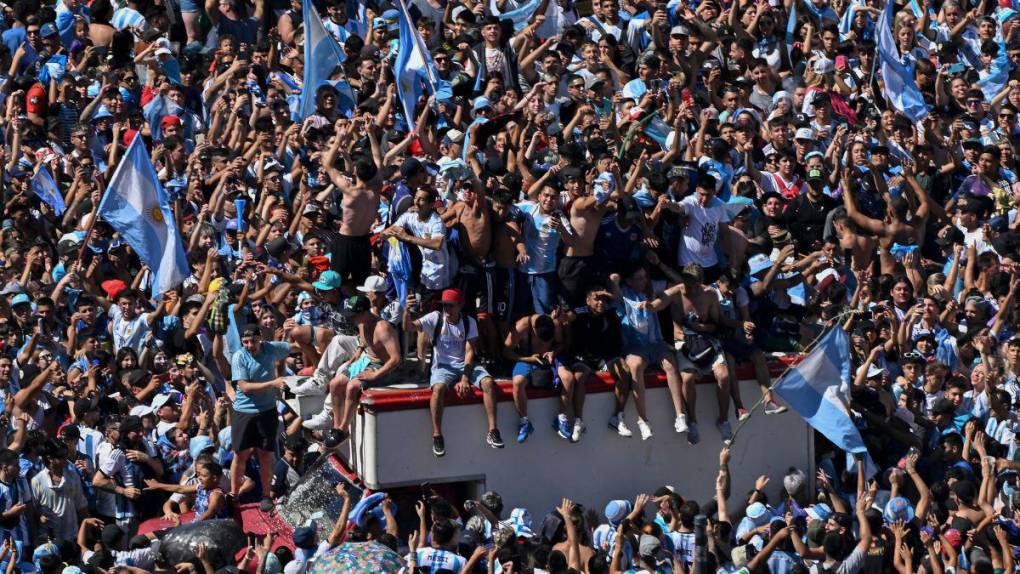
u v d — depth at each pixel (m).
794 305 77.56
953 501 70.69
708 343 72.12
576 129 87.50
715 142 83.25
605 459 71.69
